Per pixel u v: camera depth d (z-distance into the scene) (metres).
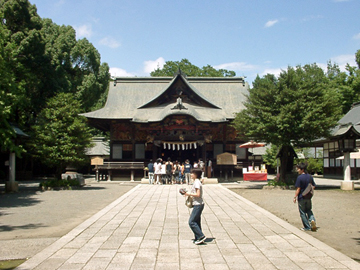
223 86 42.47
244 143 37.44
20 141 24.05
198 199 8.79
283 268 6.88
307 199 10.66
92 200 18.56
